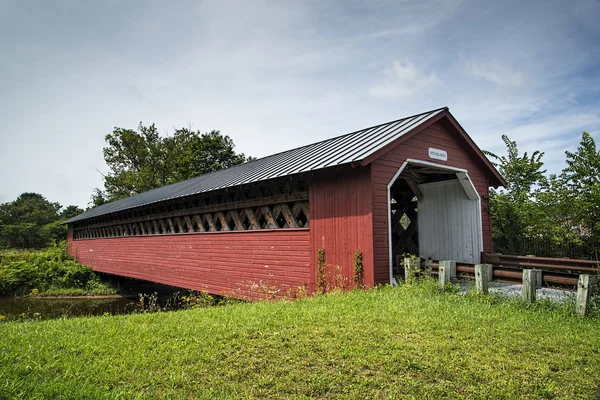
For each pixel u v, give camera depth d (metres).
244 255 11.46
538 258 9.66
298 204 10.16
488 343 4.74
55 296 23.00
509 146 15.39
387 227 8.70
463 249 11.50
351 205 8.80
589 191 12.09
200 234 13.45
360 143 9.70
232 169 16.52
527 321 5.55
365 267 8.42
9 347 5.07
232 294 11.52
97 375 4.13
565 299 6.33
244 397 3.66
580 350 4.57
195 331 5.45
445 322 5.48
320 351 4.58
